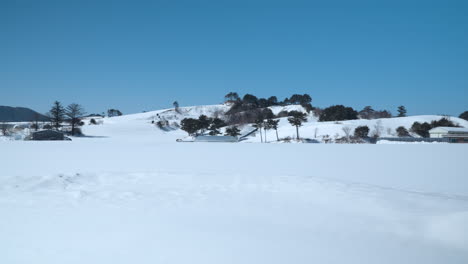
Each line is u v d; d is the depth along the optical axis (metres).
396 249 4.40
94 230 4.85
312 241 4.62
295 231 5.05
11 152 18.86
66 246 4.21
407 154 18.31
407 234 4.98
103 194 7.30
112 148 22.84
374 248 4.43
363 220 5.64
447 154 18.11
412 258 4.12
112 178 9.14
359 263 3.96
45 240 4.40
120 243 4.36
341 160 15.55
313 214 5.95
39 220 5.28
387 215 5.86
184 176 9.44
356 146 25.39
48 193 7.28
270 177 9.26
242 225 5.28
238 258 3.98
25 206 6.15
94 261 3.78
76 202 6.55
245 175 9.57
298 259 4.01
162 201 6.78
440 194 7.73
